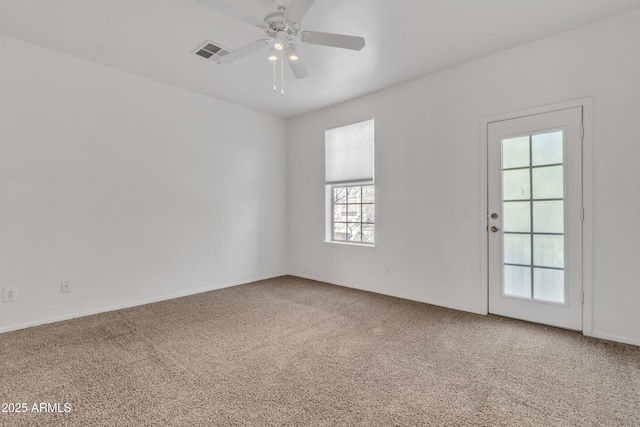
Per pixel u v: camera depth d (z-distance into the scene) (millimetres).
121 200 3342
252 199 4629
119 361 2164
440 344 2438
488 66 3051
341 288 4227
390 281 3855
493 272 3082
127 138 3381
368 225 4230
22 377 1953
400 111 3713
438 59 3107
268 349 2361
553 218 2744
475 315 3098
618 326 2441
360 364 2131
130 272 3412
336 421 1553
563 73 2650
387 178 3846
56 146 2928
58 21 2455
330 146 4523
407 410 1639
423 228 3541
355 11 2328
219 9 1826
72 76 3016
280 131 5043
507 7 2295
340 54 2982
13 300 2715
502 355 2244
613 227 2445
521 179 2906
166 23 2490
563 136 2658
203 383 1894
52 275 2914
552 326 2756
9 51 2688
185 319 3016
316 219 4727
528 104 2828
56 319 2930
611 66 2441
